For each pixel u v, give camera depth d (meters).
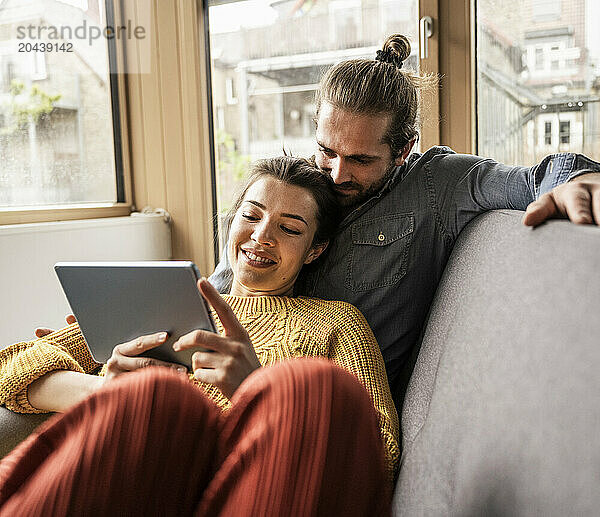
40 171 1.96
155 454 0.56
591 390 0.47
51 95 1.98
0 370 1.02
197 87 2.16
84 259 1.90
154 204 2.28
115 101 2.24
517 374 0.59
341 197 1.20
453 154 1.25
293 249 1.09
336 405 0.58
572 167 0.92
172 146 2.22
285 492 0.52
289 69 2.10
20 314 1.69
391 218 1.19
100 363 1.05
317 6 2.02
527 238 0.75
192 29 2.13
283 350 1.01
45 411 1.00
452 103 1.82
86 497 0.52
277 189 1.10
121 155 2.27
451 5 1.79
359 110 1.09
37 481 0.53
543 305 0.61
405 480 0.76
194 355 0.87
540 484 0.48
